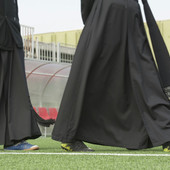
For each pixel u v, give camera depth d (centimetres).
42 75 3494
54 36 7800
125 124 792
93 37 795
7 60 958
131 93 794
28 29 3722
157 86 793
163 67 827
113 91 796
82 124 784
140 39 826
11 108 939
